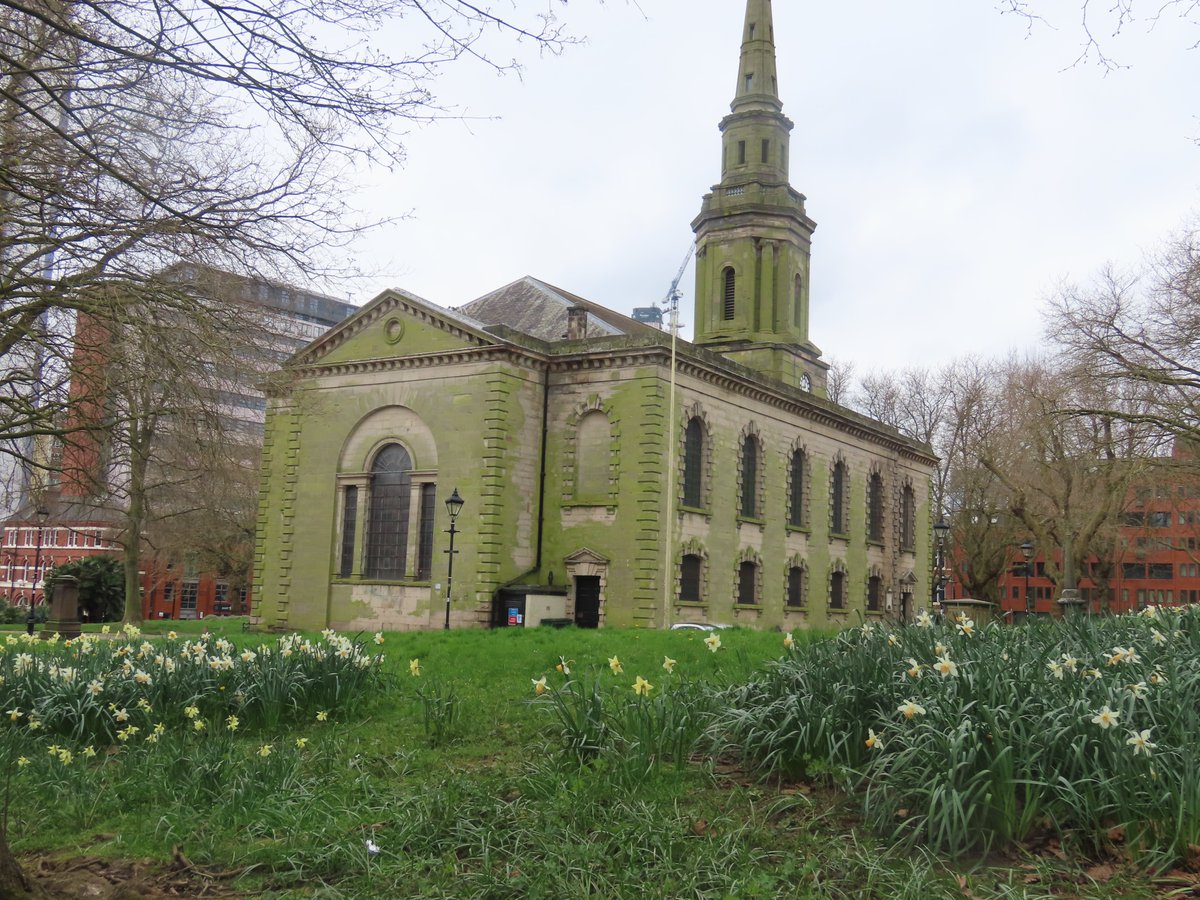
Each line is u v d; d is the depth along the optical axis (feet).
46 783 36.58
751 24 215.72
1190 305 121.70
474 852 28.35
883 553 222.48
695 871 25.52
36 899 25.88
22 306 46.52
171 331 46.88
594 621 151.84
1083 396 145.28
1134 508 217.36
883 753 30.94
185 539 220.23
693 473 162.09
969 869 26.22
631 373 152.66
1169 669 34.17
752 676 40.88
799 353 207.21
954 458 254.47
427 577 156.87
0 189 42.27
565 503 155.53
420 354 158.71
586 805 30.71
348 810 32.78
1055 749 28.86
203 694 46.73
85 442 67.51
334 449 168.04
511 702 51.19
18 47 38.01
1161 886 24.97
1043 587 373.61
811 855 27.07
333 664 51.24
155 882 28.12
